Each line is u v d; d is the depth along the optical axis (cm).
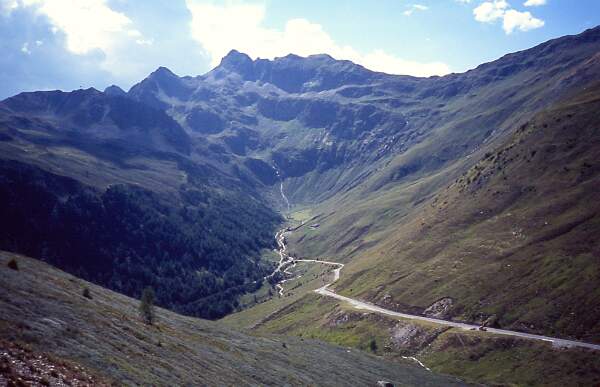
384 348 16862
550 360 13275
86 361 4200
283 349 10519
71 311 5534
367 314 19550
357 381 9694
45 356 3834
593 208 19050
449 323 17050
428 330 16638
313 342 13312
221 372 6284
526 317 15575
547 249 18188
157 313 9162
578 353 13125
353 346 17462
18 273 6488
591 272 15850
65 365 3828
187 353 6419
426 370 13425
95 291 8250
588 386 12012
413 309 19138
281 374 7856
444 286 19350
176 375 5112
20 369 3366
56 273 8312
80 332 4891
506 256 19125
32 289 5781
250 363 7800
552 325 14762
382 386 9975
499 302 16862
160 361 5303
